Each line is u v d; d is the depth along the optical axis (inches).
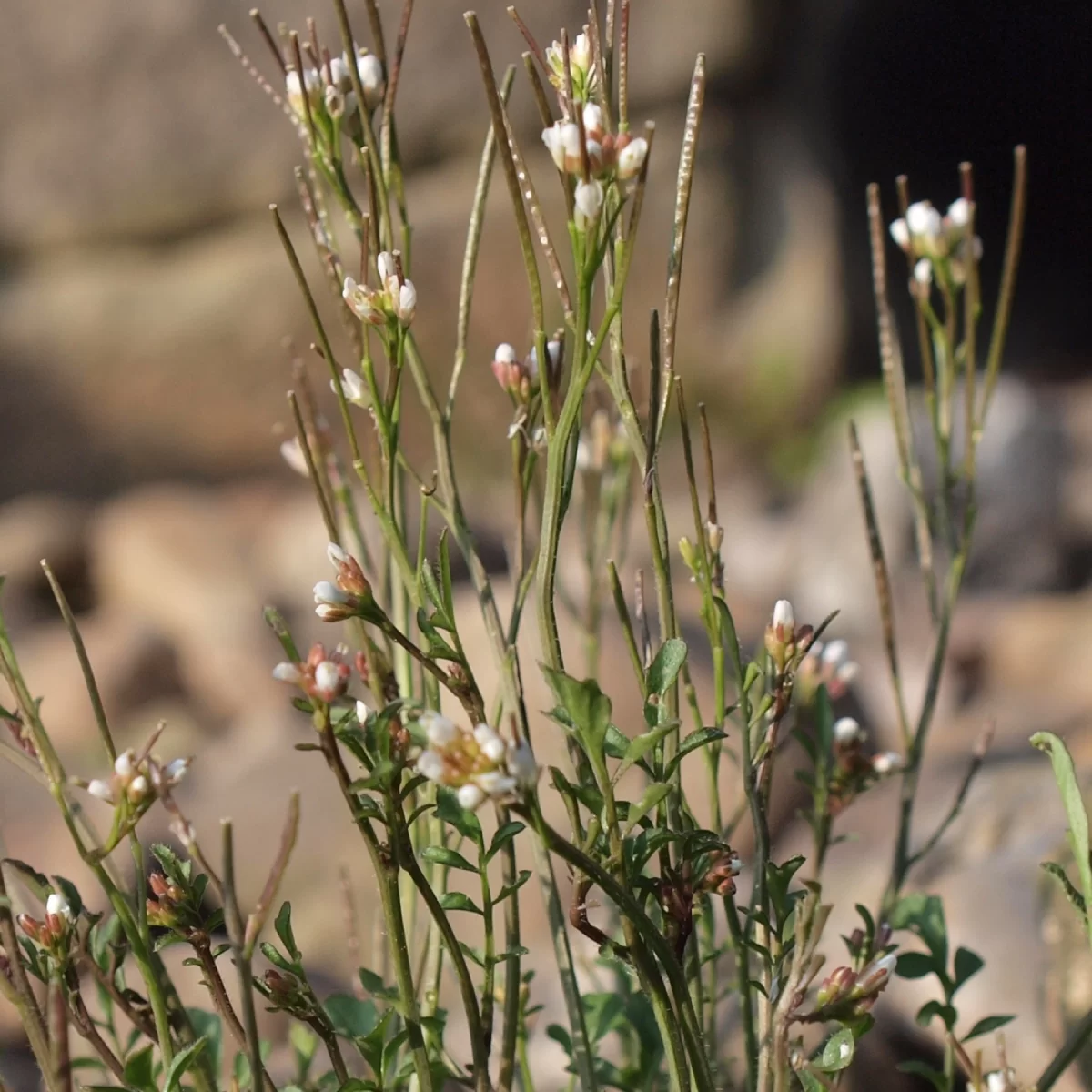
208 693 51.4
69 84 82.9
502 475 74.9
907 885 22.9
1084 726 34.9
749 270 86.7
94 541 64.0
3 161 84.6
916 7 98.1
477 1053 14.4
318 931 28.0
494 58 77.2
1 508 84.5
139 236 84.9
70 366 85.3
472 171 79.3
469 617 31.0
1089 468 60.5
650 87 81.7
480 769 13.5
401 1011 14.3
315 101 15.0
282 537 62.4
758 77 84.4
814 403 86.9
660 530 14.7
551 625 14.3
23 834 31.4
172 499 69.1
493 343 78.4
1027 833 23.6
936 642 16.4
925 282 16.4
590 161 13.8
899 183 16.4
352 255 23.2
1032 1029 19.1
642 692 14.5
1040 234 120.9
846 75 95.0
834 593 56.9
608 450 16.8
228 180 83.3
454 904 14.4
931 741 37.1
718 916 20.1
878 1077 19.4
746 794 14.6
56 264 86.0
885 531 58.2
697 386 86.8
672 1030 14.2
